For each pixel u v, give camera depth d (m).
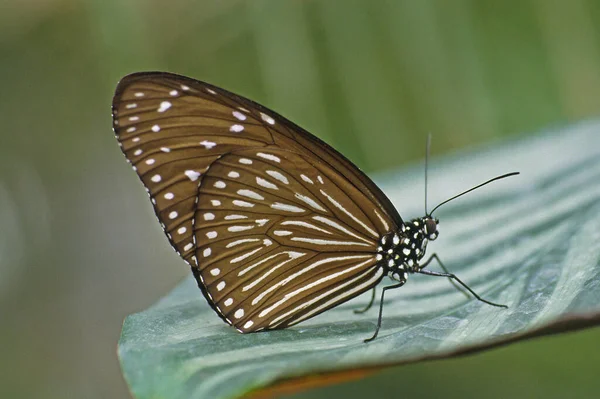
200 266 0.52
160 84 0.52
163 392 0.48
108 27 0.62
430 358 0.47
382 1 0.60
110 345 0.87
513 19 0.60
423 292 0.52
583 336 0.59
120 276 0.89
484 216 0.53
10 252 0.91
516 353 0.60
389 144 0.61
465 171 0.55
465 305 0.50
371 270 0.52
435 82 0.60
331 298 0.52
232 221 0.52
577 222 0.51
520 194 0.53
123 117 0.52
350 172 0.52
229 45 0.62
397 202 0.55
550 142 0.55
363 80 0.61
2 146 0.84
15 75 0.72
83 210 0.91
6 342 0.88
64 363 0.86
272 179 0.52
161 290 0.89
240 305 0.52
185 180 0.52
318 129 0.61
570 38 0.60
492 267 0.51
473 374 0.60
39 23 0.66
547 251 0.50
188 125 0.52
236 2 0.61
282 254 0.52
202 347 0.49
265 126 0.52
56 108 0.77
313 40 0.61
